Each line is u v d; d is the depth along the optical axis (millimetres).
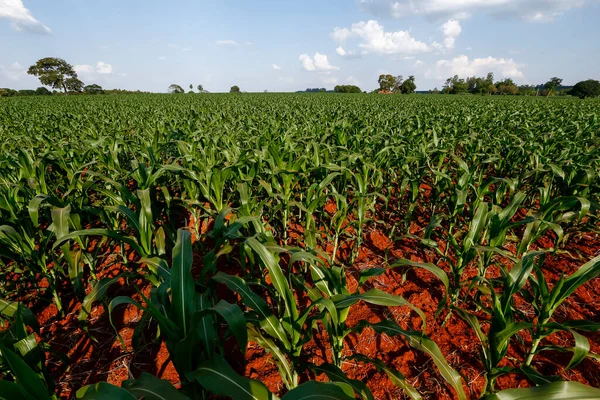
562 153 5074
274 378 2398
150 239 2674
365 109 18484
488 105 21344
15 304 2121
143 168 3375
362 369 2449
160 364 2557
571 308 3045
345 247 4156
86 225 4473
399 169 5562
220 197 3766
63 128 9469
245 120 11375
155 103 27891
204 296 1887
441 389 2281
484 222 2668
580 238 4133
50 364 2584
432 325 2863
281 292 1826
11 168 4527
